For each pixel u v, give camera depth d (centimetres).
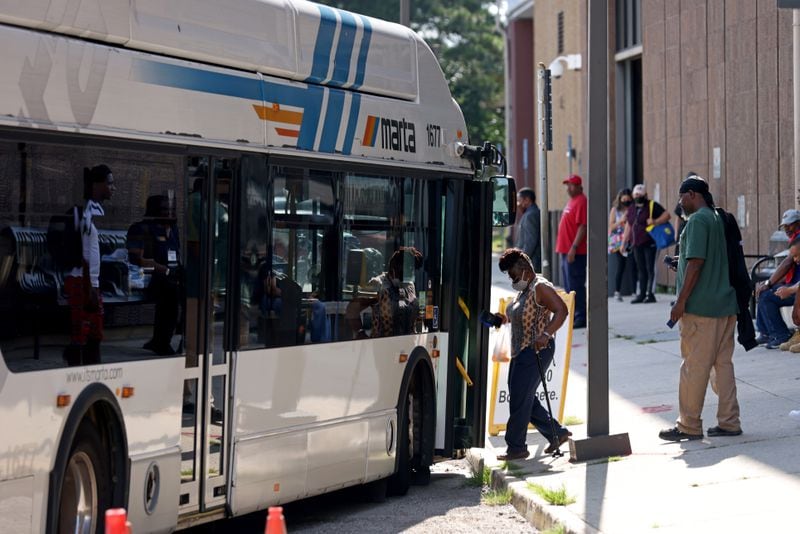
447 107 1233
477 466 1270
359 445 1078
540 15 4231
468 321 1248
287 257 984
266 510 1128
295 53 1007
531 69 5156
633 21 3256
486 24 7825
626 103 3388
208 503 905
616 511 969
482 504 1120
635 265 2705
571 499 1016
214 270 907
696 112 2719
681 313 1218
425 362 1198
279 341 972
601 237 1209
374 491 1143
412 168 1158
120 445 812
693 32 2723
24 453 727
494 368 1427
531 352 1230
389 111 1128
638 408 1484
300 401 998
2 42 725
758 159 2420
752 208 2448
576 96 3734
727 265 1216
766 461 1116
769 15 2366
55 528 750
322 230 1027
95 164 795
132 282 824
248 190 939
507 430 1241
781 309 1800
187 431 880
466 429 1242
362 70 1094
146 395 837
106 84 804
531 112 5169
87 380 781
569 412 1540
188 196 879
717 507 963
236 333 924
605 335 1210
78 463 793
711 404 1438
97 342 792
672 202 2869
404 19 2198
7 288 720
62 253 763
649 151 2998
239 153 930
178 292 867
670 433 1246
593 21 1200
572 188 2297
